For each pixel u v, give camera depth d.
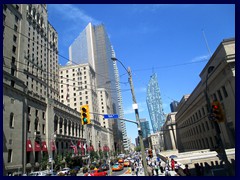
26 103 52.59
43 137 59.03
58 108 70.44
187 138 73.56
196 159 34.59
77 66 117.94
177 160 34.56
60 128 71.19
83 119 16.91
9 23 52.72
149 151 20.53
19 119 47.84
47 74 82.56
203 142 53.72
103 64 148.50
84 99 111.94
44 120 61.50
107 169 47.12
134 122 18.84
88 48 155.12
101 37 160.88
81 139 87.50
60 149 67.06
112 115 18.67
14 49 53.81
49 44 89.44
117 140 185.00
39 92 71.88
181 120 80.50
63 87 115.56
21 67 55.38
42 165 51.75
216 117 14.16
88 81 114.44
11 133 44.19
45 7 89.56
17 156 44.91
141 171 36.19
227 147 37.03
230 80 31.12
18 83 49.75
